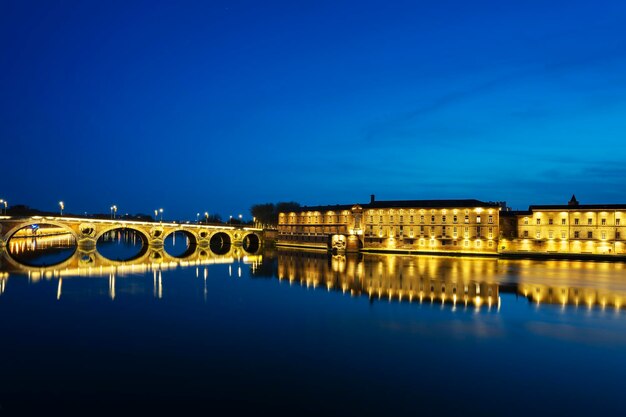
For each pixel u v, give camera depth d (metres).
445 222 184.38
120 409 37.09
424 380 43.50
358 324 63.34
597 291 90.81
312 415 36.56
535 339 56.75
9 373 43.88
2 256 152.12
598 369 46.81
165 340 54.94
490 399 39.66
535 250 170.25
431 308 74.12
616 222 162.25
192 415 36.31
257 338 56.12
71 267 127.62
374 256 178.00
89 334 57.00
